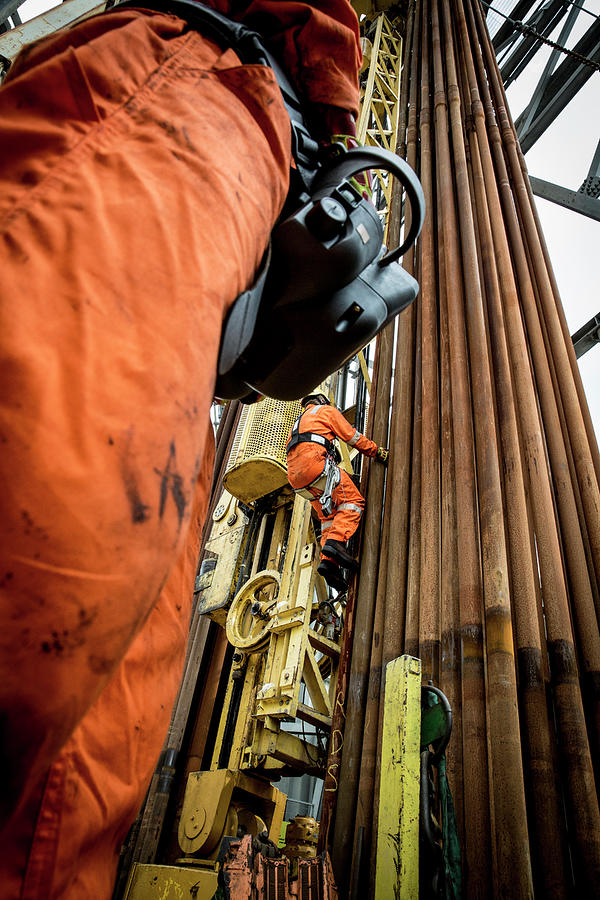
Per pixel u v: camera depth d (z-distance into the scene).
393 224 5.39
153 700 0.70
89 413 0.43
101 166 0.55
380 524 3.68
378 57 7.96
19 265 0.45
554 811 2.19
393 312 1.08
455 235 4.54
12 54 2.26
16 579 0.37
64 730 0.38
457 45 6.64
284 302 0.91
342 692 3.15
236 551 5.43
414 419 3.95
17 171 0.51
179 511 0.48
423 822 1.72
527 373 3.67
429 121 5.84
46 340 0.43
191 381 0.51
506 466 3.19
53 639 0.37
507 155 5.53
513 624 2.69
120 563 0.41
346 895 2.47
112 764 0.61
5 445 0.38
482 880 2.05
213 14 0.82
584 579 3.00
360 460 4.71
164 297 0.51
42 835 0.50
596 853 2.10
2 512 0.37
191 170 0.60
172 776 5.07
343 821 2.64
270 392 1.07
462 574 2.85
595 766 2.46
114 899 3.70
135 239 0.52
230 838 1.84
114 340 0.47
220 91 0.72
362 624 3.27
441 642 2.77
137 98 0.62
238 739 4.16
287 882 1.83
